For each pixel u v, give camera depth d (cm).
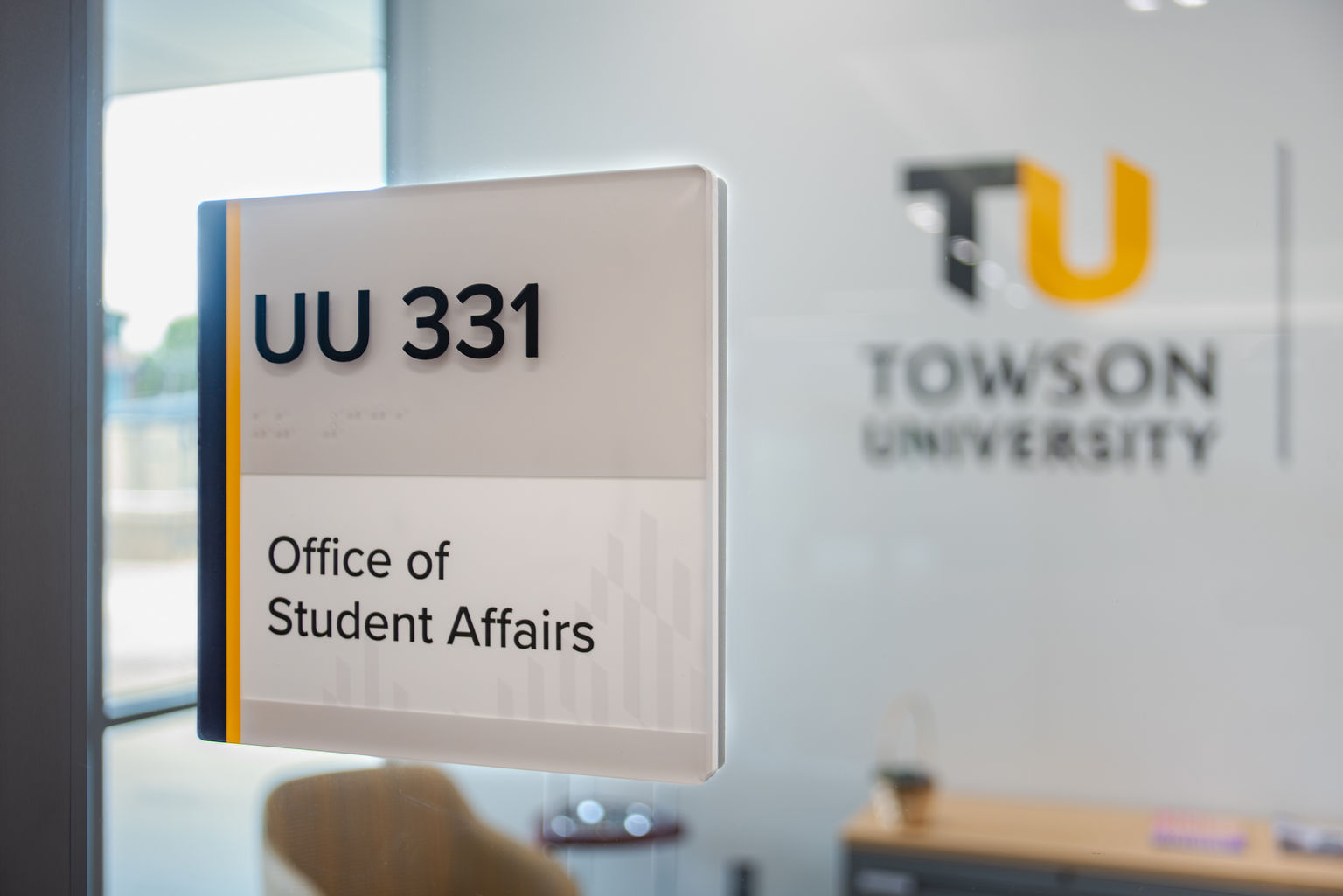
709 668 95
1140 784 323
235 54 121
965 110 335
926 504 343
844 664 347
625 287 97
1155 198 325
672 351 96
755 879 339
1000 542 337
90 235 126
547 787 122
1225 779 317
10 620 129
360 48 118
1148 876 276
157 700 121
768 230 349
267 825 118
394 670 104
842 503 349
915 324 343
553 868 122
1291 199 314
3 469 130
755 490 356
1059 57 330
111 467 125
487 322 101
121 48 126
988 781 335
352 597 105
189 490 114
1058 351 334
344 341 105
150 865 124
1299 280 315
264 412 108
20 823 129
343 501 105
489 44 117
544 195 99
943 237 338
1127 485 329
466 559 101
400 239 103
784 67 331
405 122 118
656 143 133
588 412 98
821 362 349
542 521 99
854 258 345
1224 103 318
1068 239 332
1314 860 271
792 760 349
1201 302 323
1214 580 321
